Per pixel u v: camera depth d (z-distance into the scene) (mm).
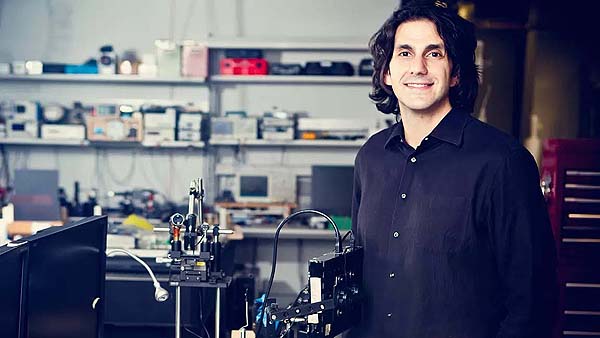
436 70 1611
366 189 1778
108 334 3688
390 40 1691
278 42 5199
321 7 5387
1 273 1262
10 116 4957
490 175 1589
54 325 1523
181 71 5070
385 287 1689
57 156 5379
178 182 5422
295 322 1653
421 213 1646
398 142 1737
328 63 5172
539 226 1564
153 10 5352
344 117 5418
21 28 5336
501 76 5176
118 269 3479
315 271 1600
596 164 2861
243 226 4965
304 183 5426
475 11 4957
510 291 1596
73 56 5348
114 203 5367
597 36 4770
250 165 5410
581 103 4828
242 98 5422
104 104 5242
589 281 2887
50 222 4000
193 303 3422
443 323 1621
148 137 4969
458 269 1612
